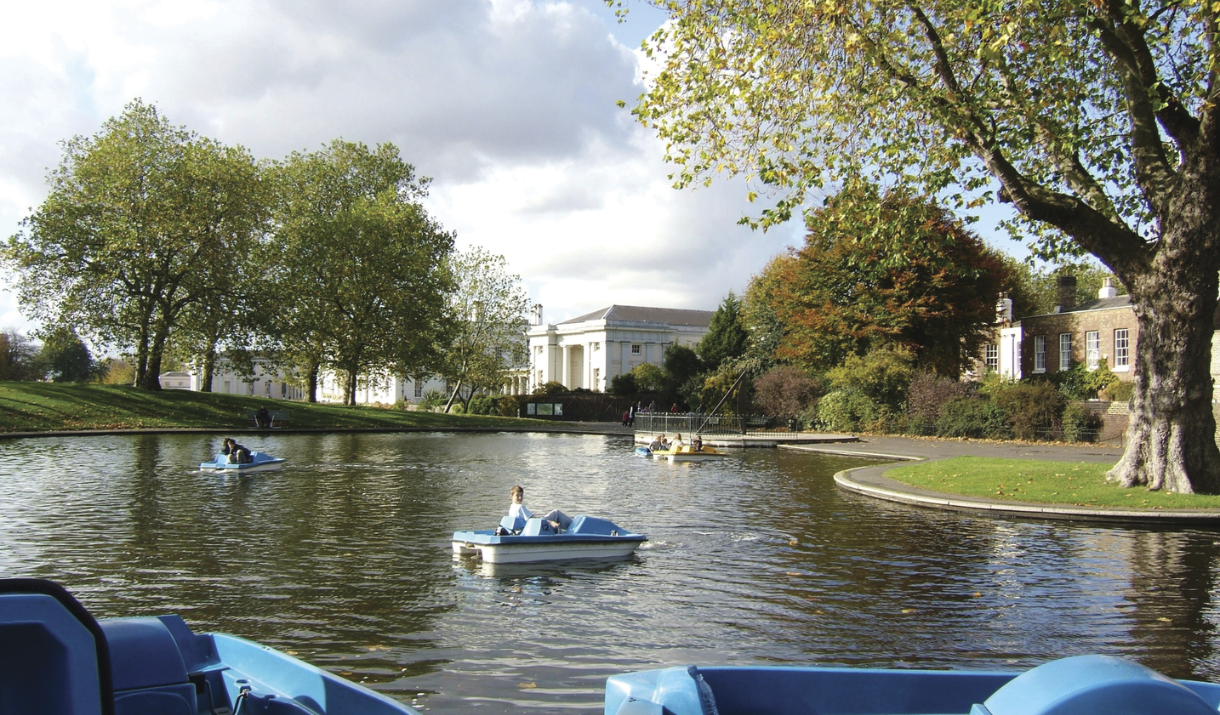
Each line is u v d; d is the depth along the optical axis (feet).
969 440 134.21
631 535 45.14
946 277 153.58
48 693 8.93
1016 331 174.29
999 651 28.40
